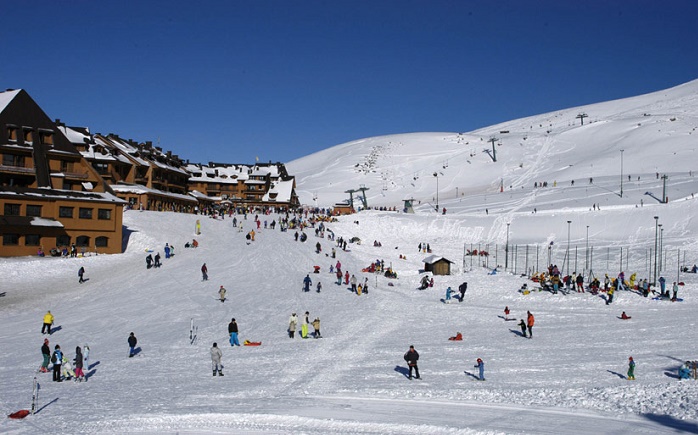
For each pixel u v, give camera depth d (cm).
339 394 2441
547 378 2659
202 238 8162
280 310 4666
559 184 13388
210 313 4500
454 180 18488
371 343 3572
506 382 2614
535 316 4381
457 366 2953
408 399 2339
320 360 3142
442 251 8331
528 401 2273
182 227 8638
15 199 6800
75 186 8588
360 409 2189
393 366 2986
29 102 8306
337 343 3578
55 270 6075
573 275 5625
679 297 4872
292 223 9525
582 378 2633
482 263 7369
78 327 4053
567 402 2239
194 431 1933
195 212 10656
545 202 11069
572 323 4091
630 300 4791
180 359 3200
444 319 4359
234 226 9162
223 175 16200
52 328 4031
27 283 5584
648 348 3203
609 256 7425
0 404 2345
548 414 2078
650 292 5003
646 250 7544
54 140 8412
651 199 10106
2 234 6619
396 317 4444
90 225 7188
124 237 7675
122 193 10356
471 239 9344
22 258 6550
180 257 6981
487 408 2183
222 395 2444
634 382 2505
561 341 3503
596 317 4250
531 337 3656
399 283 6191
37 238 6888
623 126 19800
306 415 2102
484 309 4716
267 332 3909
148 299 4997
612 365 2862
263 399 2367
